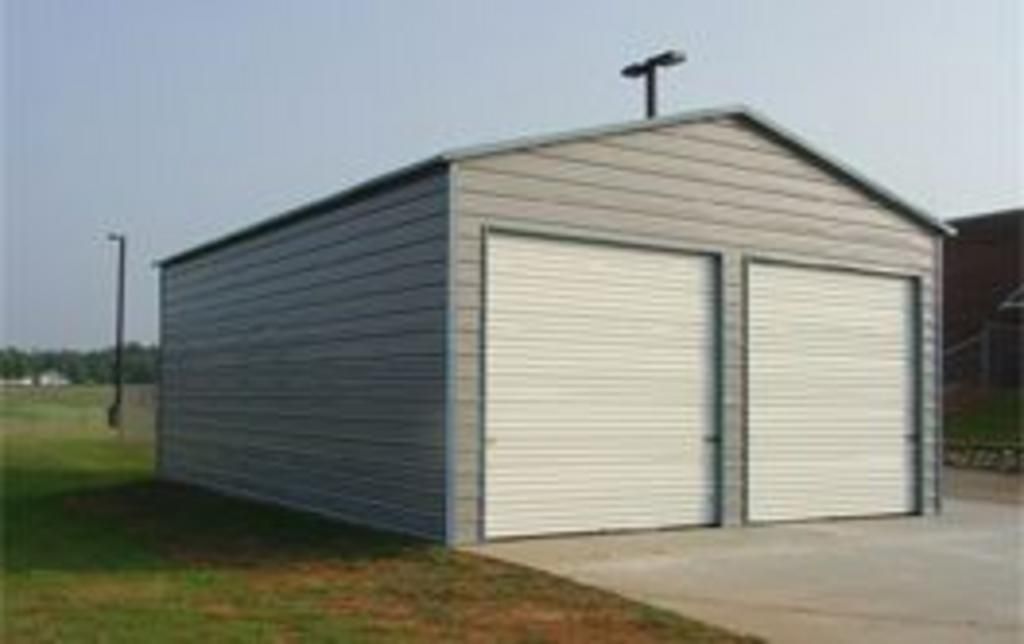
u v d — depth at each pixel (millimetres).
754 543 15711
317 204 18109
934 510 19391
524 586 12508
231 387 22172
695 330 17109
